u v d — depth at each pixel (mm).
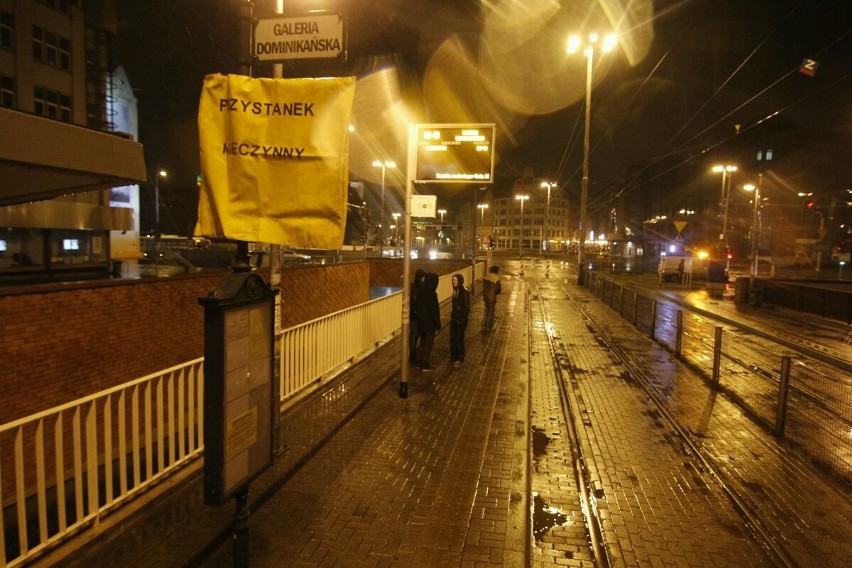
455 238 119875
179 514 4199
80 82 35562
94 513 4055
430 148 7363
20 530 3555
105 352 7309
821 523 4500
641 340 13289
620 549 4035
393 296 11844
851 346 13570
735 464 5719
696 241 52375
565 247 114688
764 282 23000
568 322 16109
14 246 29438
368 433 6172
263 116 3721
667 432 6680
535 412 7406
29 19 31828
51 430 6562
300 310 12891
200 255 38500
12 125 4062
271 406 3604
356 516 4285
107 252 35969
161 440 4809
